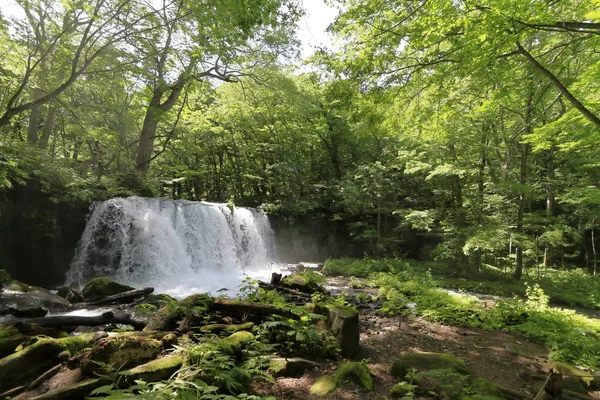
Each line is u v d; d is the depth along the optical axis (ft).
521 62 24.40
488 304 31.91
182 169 71.41
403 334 21.22
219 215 52.85
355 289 38.34
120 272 39.73
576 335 19.72
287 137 76.33
